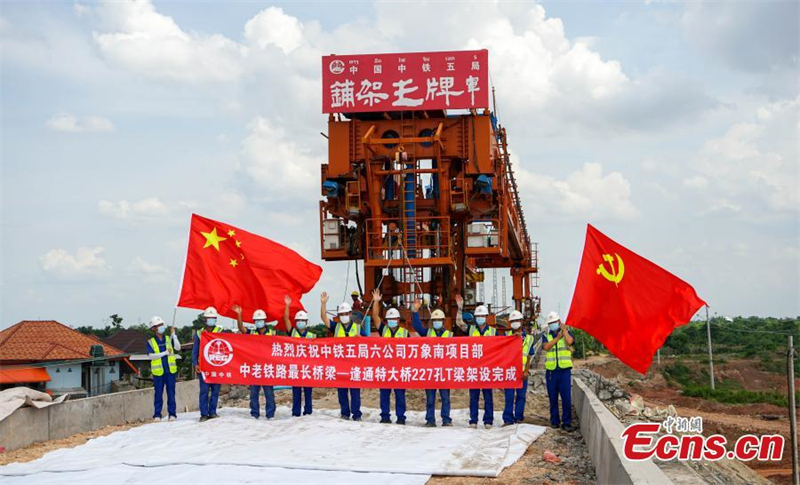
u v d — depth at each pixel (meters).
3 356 37.97
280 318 18.58
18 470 12.55
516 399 17.06
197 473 12.03
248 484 11.32
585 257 13.25
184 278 17.91
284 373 17.31
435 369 16.66
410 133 26.11
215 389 17.95
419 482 11.55
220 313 18.12
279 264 18.42
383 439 14.76
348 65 25.36
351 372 17.06
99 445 14.81
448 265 25.47
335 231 27.33
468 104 24.77
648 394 46.47
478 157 25.70
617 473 9.11
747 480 18.23
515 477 12.02
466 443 14.30
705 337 73.88
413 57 25.09
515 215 35.22
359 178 26.47
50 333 41.22
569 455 13.86
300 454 13.29
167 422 17.38
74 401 16.88
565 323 13.16
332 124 26.55
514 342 16.44
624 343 12.98
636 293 12.95
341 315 17.61
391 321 17.17
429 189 28.38
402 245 25.14
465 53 24.92
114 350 41.31
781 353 61.31
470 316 19.11
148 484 11.39
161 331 18.36
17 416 15.07
